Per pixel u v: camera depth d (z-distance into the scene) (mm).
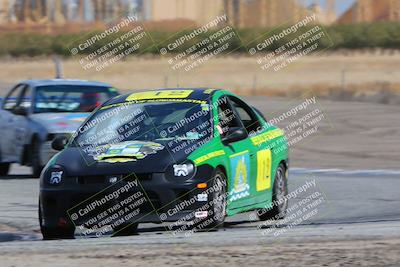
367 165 68750
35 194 51906
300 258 27672
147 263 27172
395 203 46031
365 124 97625
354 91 140500
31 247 30688
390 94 134125
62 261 27766
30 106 60562
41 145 57250
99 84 62938
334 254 28281
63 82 62719
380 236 31844
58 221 35656
